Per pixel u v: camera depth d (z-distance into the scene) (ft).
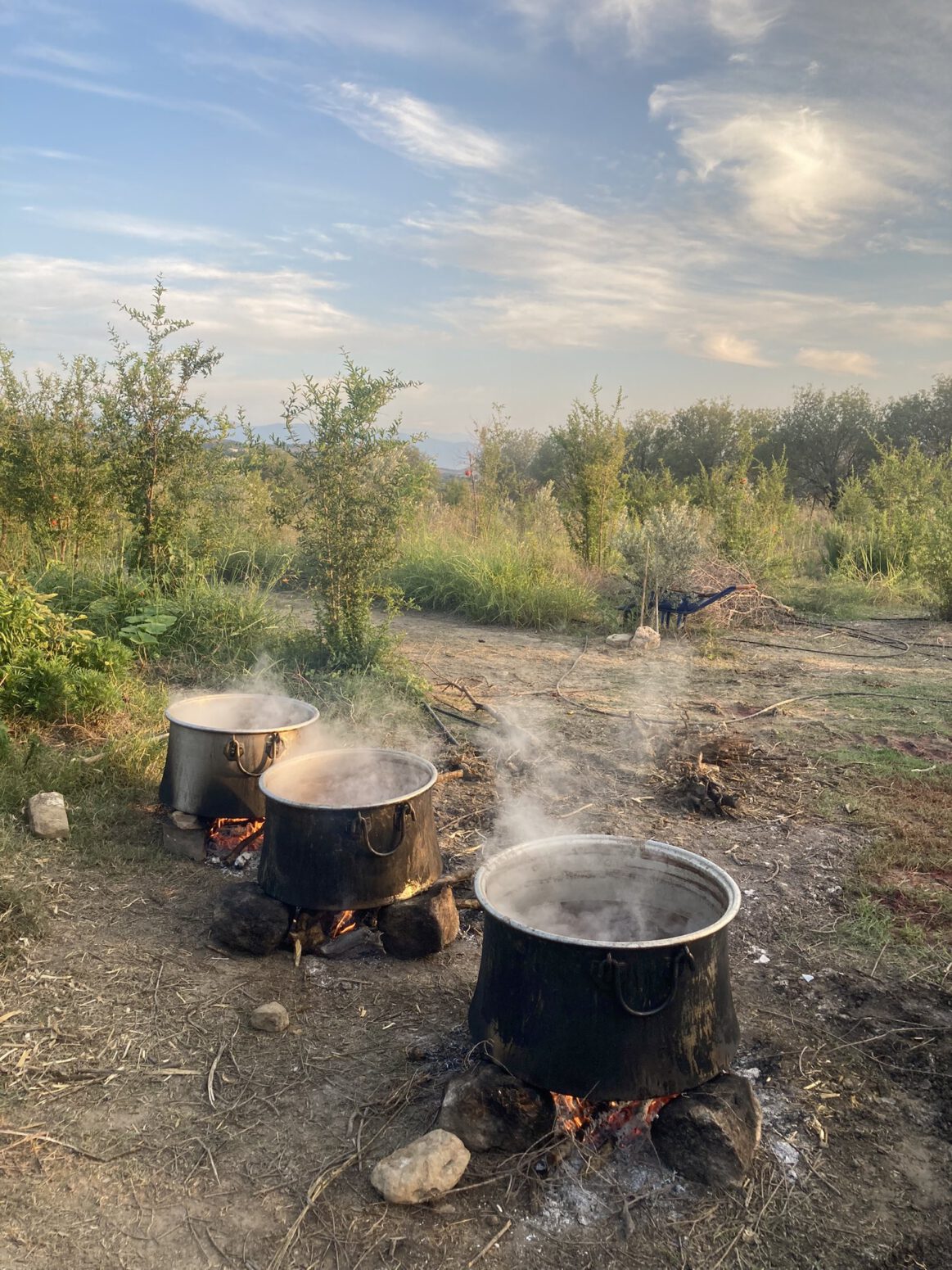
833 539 55.72
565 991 8.16
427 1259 7.47
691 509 43.37
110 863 14.48
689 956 8.11
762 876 14.70
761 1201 8.08
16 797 16.14
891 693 27.50
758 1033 10.57
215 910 12.27
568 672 29.89
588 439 46.34
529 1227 7.82
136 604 27.61
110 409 29.40
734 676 29.99
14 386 33.04
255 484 38.14
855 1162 8.61
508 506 56.95
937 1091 9.66
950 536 43.73
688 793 18.03
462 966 12.00
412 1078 9.66
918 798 18.40
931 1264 7.50
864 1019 10.91
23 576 25.82
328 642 25.84
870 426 116.16
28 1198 7.98
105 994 11.09
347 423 24.72
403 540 46.09
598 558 46.11
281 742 14.71
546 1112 8.48
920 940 12.70
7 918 12.41
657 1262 7.48
